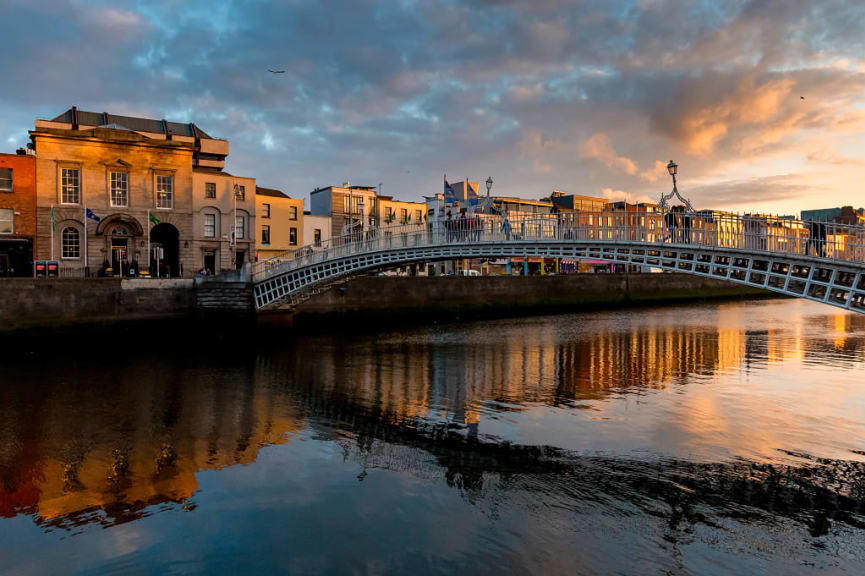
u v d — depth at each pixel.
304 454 12.54
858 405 16.58
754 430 14.05
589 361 25.16
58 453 12.75
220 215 48.97
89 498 10.17
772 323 42.06
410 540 8.42
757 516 9.27
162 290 36.31
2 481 11.04
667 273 71.69
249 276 36.97
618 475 11.08
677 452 12.42
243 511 9.50
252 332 36.50
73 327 32.91
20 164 40.09
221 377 22.03
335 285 42.47
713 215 23.48
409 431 14.33
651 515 9.29
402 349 29.72
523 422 15.01
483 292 53.41
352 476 11.12
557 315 51.12
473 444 13.16
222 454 12.61
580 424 14.70
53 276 35.19
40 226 40.53
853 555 8.07
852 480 10.84
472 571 7.55
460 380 21.11
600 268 85.75
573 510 9.45
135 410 16.78
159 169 45.12
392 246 35.72
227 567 7.71
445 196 44.38
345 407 17.06
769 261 20.77
